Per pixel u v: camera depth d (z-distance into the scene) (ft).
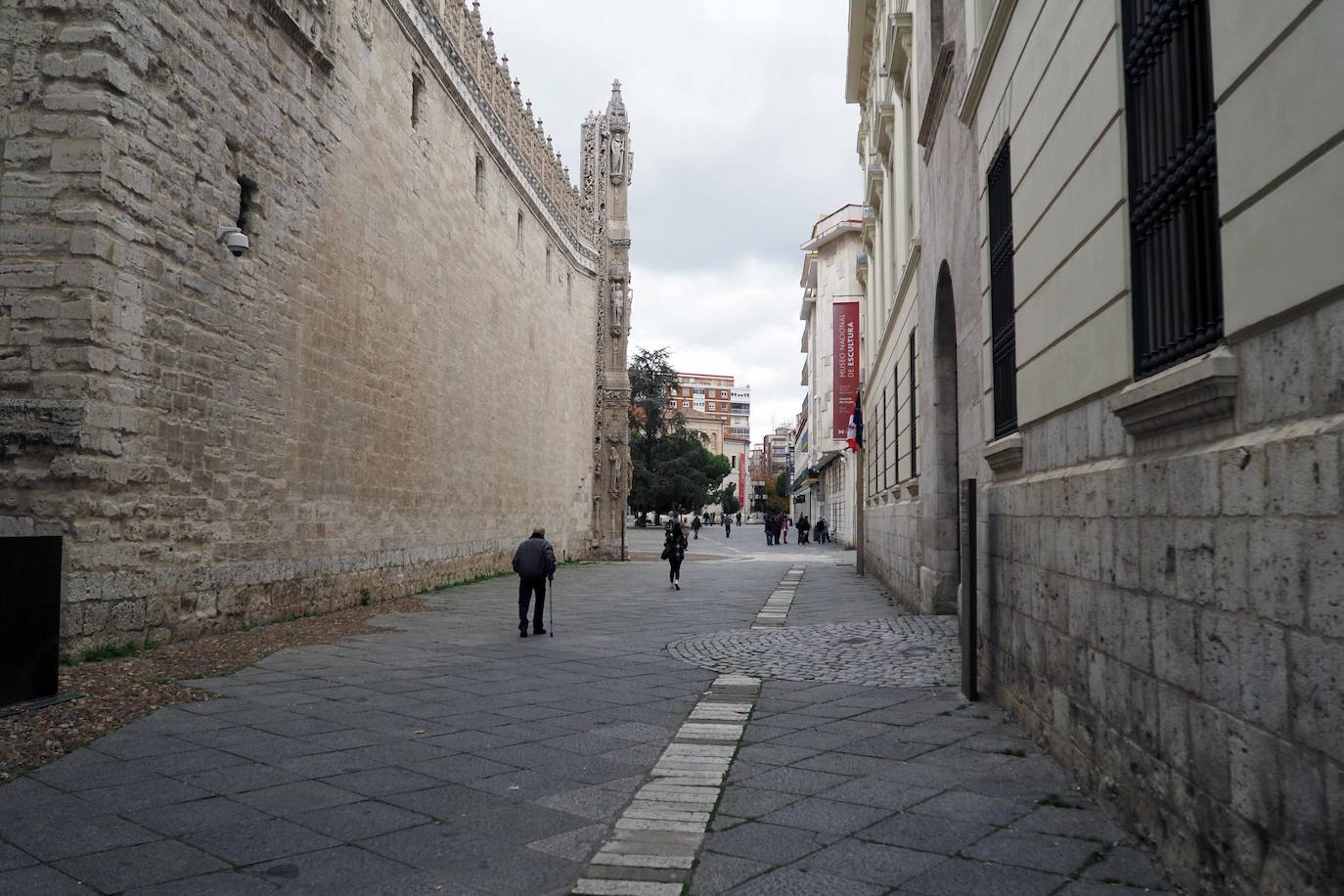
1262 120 9.62
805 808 15.60
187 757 18.44
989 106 24.63
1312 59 8.65
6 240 28.32
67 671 25.98
